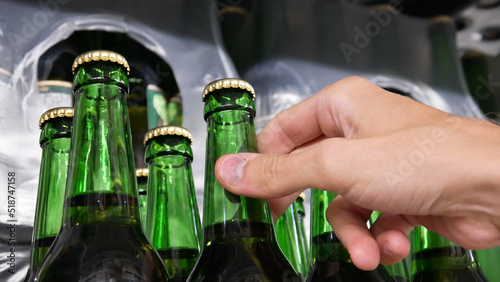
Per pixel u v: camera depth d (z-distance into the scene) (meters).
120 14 1.00
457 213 0.41
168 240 0.46
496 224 0.41
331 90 0.46
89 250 0.36
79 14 0.96
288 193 0.40
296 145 0.51
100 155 0.38
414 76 1.48
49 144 0.44
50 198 0.43
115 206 0.38
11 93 0.84
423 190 0.39
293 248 0.59
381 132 0.42
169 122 1.01
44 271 0.36
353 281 0.43
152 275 0.37
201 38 1.12
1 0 0.88
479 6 1.50
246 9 1.30
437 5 1.50
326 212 0.45
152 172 0.47
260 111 1.23
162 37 1.05
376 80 1.42
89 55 0.39
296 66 1.29
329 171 0.39
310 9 1.35
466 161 0.38
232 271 0.37
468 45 1.64
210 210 0.40
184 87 1.05
